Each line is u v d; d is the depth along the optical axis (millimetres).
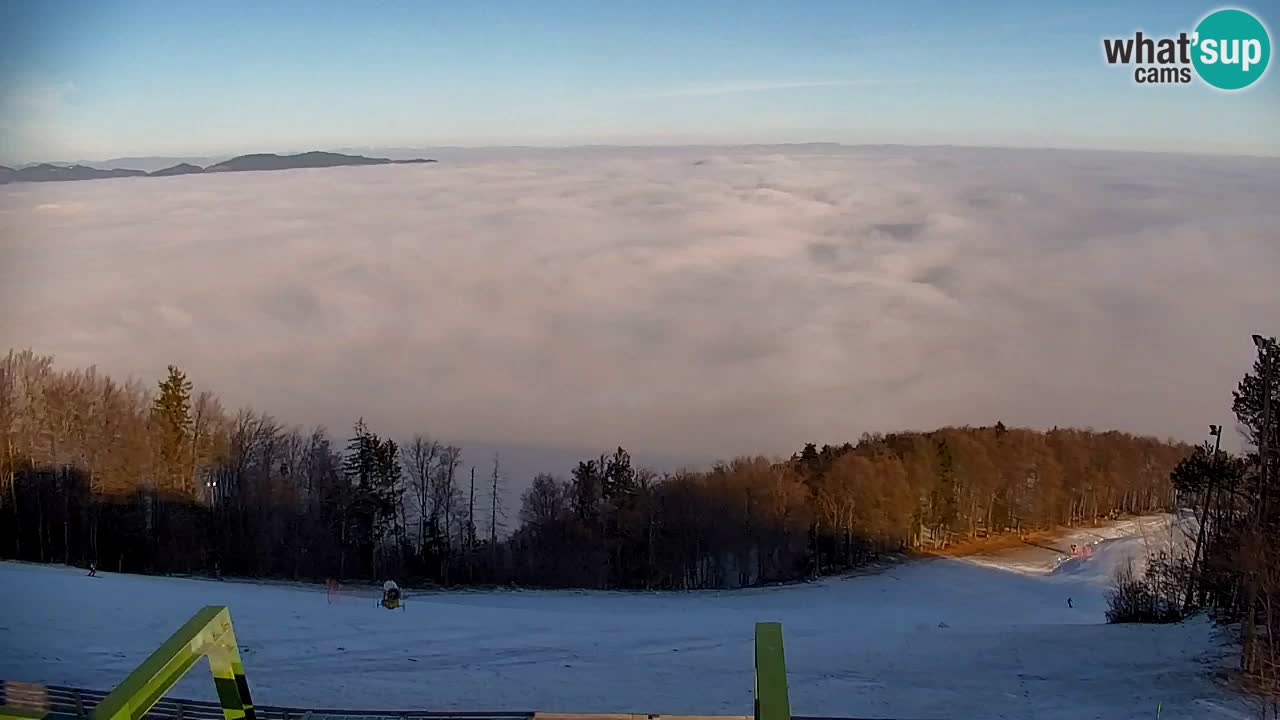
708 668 29641
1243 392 30797
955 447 69625
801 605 46750
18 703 21406
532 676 28156
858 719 22672
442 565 54719
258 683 26719
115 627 31188
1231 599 30844
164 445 56812
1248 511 30219
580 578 54562
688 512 57750
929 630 36594
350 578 52406
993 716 24516
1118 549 57281
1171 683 26734
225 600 36781
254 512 55656
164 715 20500
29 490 53156
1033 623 40219
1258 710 24281
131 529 53062
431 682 27266
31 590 35625
